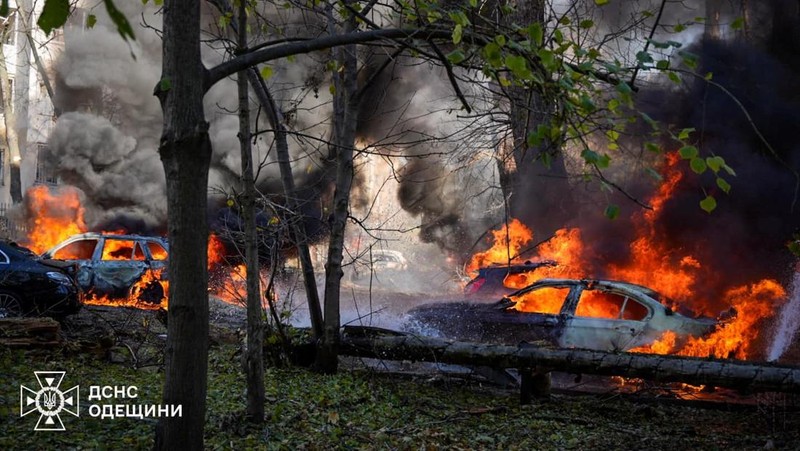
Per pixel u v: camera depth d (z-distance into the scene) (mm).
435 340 8938
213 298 16828
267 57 4785
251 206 6734
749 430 7863
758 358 13039
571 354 8336
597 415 8383
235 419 6680
